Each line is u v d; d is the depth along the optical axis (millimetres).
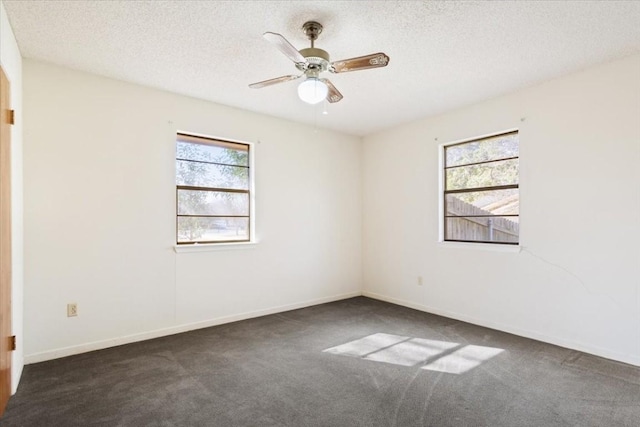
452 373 2553
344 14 2174
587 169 2936
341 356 2877
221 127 3811
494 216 3703
